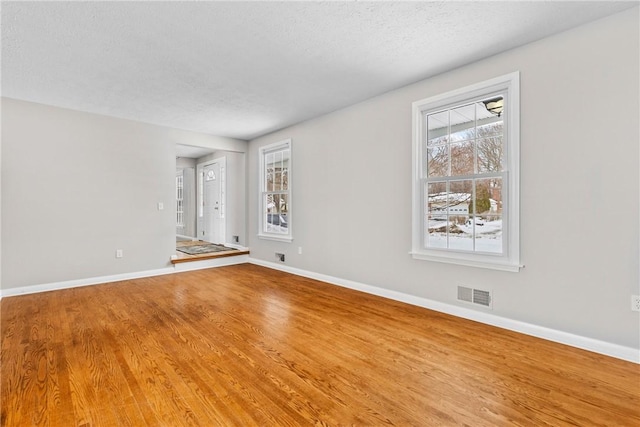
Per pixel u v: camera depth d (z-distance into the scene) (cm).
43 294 369
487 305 275
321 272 438
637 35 203
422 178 322
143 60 272
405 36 238
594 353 218
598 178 218
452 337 247
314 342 239
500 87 265
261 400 167
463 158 296
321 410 159
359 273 386
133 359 211
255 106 394
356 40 242
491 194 277
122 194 442
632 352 205
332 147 417
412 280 331
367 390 176
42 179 381
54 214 389
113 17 210
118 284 418
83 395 170
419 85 321
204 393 173
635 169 204
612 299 214
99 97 359
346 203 400
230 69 291
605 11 208
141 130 459
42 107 380
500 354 218
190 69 290
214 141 545
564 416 153
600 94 217
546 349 225
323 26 223
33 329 263
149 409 159
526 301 252
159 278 455
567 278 232
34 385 179
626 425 146
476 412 157
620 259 211
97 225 421
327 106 395
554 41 236
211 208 729
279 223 526
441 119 314
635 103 204
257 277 461
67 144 397
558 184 235
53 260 389
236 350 225
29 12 203
